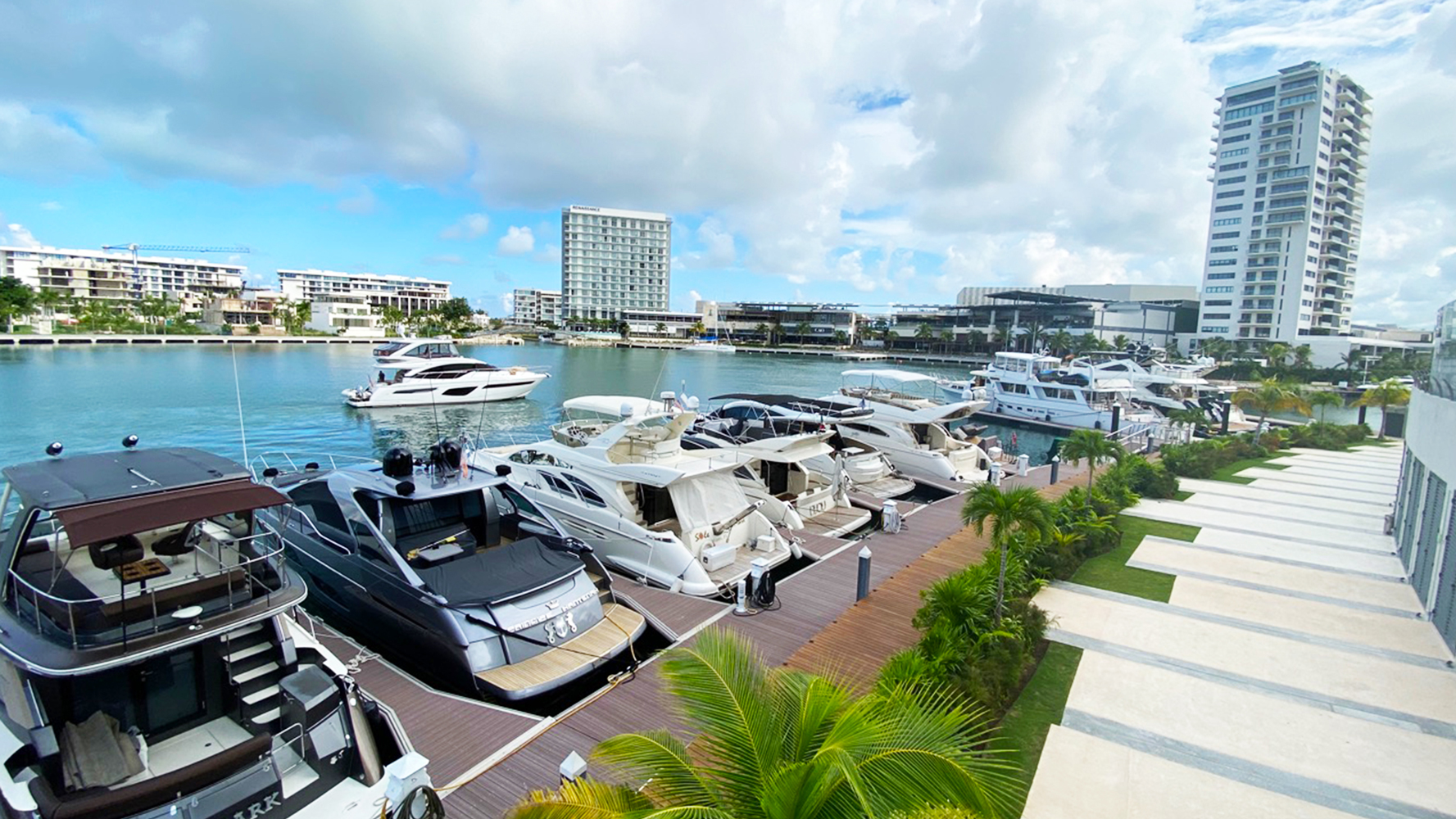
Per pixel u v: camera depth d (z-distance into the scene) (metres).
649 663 8.67
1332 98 98.50
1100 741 7.43
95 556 6.10
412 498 9.59
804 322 149.00
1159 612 11.01
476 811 5.98
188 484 6.20
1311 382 69.56
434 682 8.73
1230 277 105.44
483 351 108.50
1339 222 104.44
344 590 9.90
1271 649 9.76
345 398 39.25
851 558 13.13
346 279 190.00
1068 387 36.47
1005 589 9.95
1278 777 6.90
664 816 3.35
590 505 13.04
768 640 9.50
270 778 5.25
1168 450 23.22
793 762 3.76
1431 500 11.85
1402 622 10.74
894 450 20.84
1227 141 105.12
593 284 178.12
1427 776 6.98
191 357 68.88
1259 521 16.58
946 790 3.54
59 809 4.48
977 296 196.62
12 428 29.12
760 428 19.92
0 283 84.56
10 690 5.54
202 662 6.06
